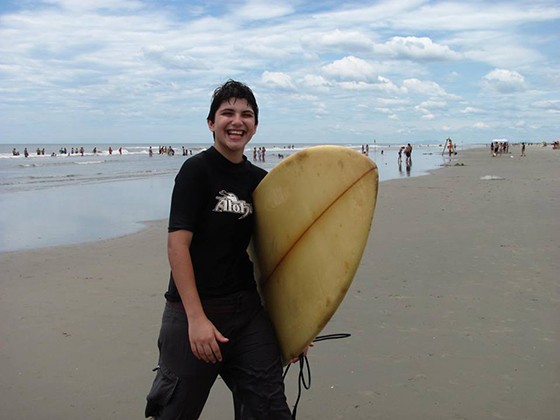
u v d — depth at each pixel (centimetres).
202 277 223
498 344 396
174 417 224
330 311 229
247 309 230
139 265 696
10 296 555
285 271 245
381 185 1820
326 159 234
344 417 305
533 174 2250
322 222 234
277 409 225
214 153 230
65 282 611
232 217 226
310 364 372
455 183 1841
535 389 329
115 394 339
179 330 222
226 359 229
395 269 615
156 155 6781
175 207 218
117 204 1419
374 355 384
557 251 685
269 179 241
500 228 867
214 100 231
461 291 525
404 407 313
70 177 2442
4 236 938
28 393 341
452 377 347
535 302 486
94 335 439
